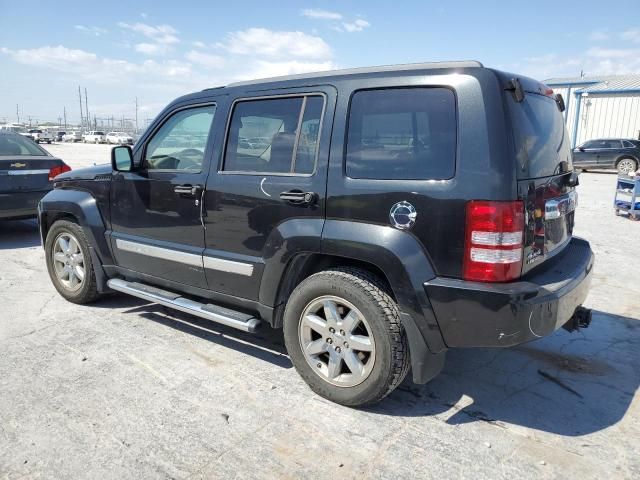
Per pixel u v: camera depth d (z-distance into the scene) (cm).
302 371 334
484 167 264
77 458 266
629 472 262
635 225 931
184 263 392
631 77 2819
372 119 301
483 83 271
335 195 307
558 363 386
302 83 336
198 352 395
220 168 367
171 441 281
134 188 423
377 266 292
